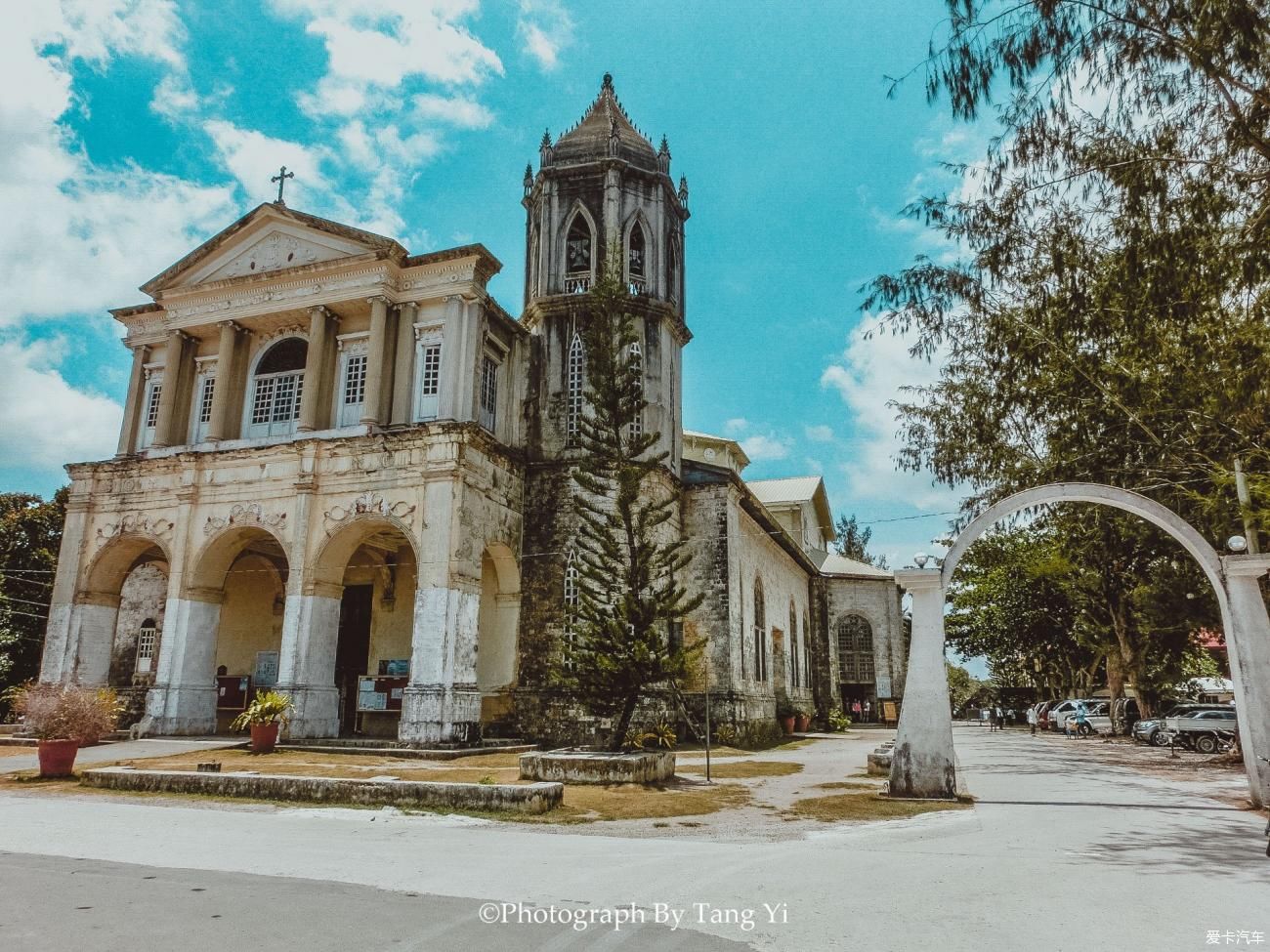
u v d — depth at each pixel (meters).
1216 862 8.65
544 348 28.16
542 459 27.14
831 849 9.48
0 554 35.00
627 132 30.64
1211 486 19.11
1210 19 9.95
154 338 29.09
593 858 8.77
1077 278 14.58
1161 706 39.22
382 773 16.75
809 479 48.44
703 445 41.78
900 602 49.28
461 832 10.49
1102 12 10.76
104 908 6.38
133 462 26.69
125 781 14.27
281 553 29.53
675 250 30.94
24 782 15.55
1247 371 15.18
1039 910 6.67
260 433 27.12
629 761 15.12
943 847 9.62
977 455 23.83
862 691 47.75
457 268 25.50
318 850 8.99
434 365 25.47
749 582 31.59
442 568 22.19
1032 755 25.17
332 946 5.44
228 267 28.05
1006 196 14.00
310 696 22.64
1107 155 12.49
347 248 26.34
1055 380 18.88
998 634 48.59
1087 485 13.87
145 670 31.12
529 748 23.36
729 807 12.85
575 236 29.55
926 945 5.73
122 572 27.61
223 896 6.77
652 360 28.20
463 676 21.97
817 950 5.63
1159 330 15.35
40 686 22.28
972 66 11.17
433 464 22.94
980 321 19.02
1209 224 12.45
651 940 5.79
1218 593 13.72
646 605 17.02
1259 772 12.88
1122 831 10.72
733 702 26.62
